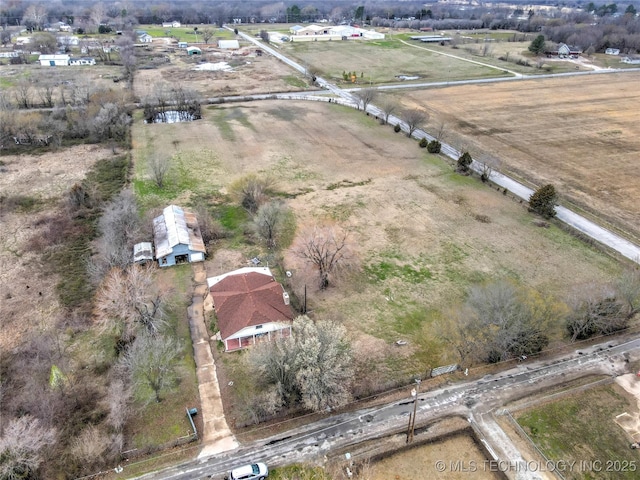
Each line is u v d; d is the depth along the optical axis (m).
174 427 33.66
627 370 39.00
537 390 37.00
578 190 70.12
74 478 30.17
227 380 37.59
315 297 47.25
